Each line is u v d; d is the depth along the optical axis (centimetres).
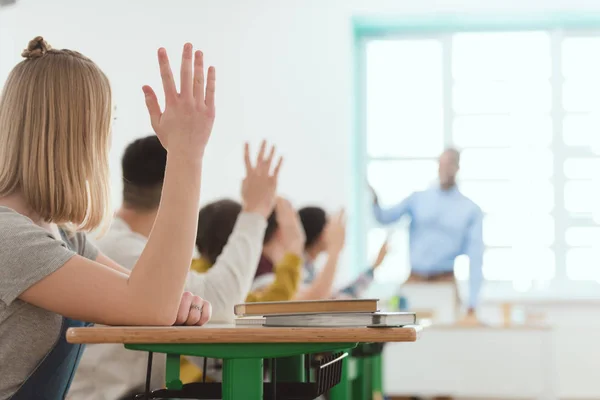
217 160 654
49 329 113
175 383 118
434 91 697
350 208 661
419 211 592
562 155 687
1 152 119
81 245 144
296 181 655
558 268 681
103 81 124
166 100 114
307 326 104
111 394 179
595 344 635
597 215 682
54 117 118
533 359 494
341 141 654
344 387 195
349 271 649
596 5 648
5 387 111
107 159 124
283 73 659
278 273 233
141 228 194
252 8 661
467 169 691
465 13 661
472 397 548
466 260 668
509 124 690
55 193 117
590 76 689
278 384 126
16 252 107
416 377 503
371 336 98
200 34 654
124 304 107
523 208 686
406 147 698
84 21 633
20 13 624
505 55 693
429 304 495
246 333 98
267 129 657
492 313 652
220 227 247
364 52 704
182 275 110
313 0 660
